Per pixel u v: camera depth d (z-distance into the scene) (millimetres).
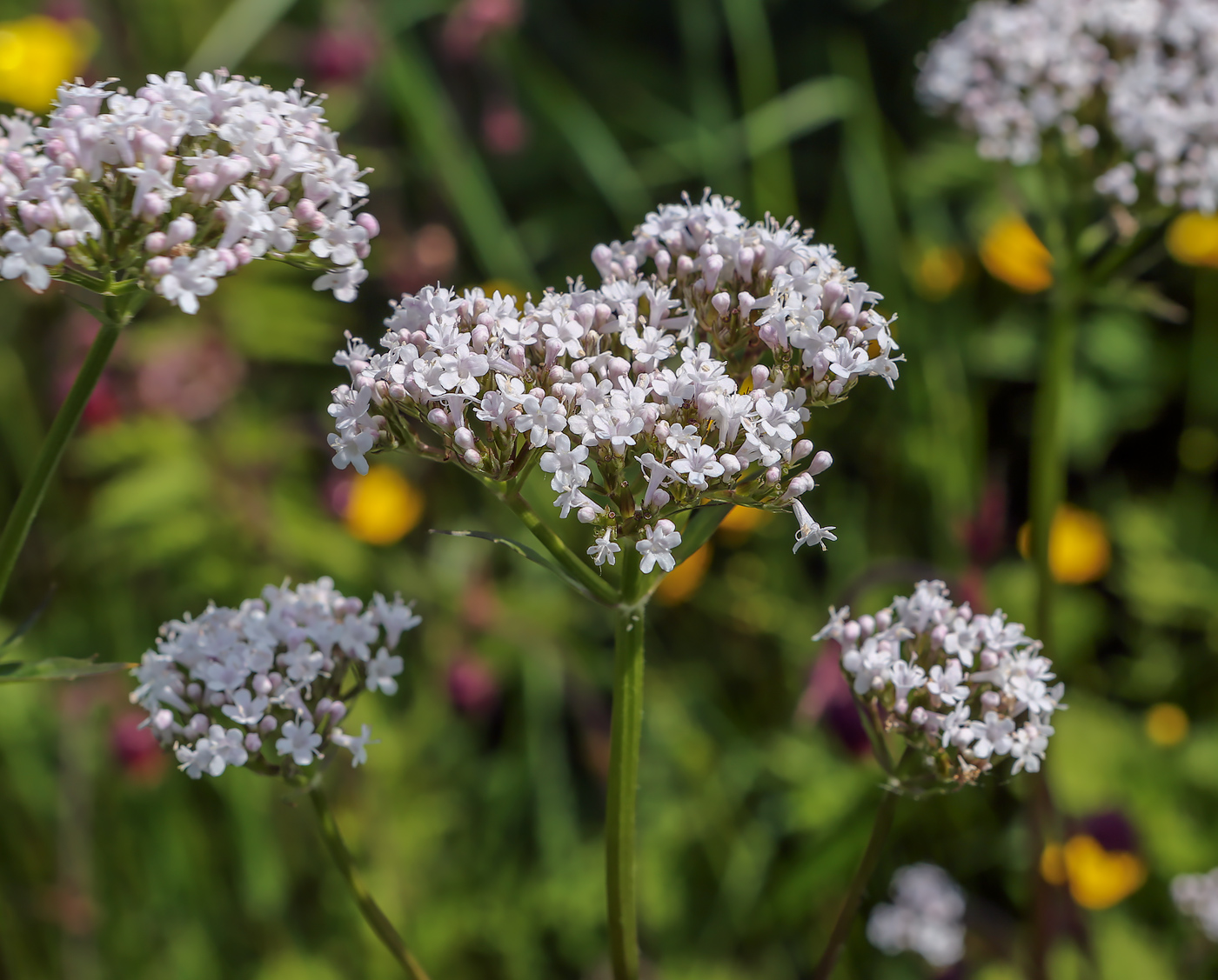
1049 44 502
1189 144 499
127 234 375
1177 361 808
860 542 728
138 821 576
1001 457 781
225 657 384
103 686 582
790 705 667
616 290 388
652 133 879
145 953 558
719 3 896
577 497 372
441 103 798
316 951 580
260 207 375
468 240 808
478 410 377
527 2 953
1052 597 505
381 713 627
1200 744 649
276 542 634
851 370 382
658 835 637
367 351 385
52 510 641
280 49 816
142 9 750
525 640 653
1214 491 786
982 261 803
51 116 375
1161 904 606
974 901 599
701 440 381
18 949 531
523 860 655
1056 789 627
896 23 899
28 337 650
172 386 627
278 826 589
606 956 611
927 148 850
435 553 681
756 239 398
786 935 602
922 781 394
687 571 681
